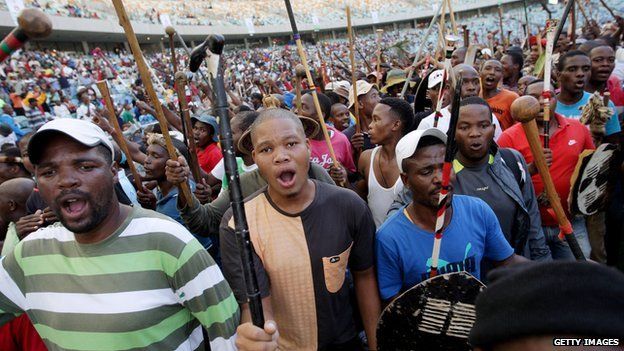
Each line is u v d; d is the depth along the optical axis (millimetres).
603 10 21422
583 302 674
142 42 33844
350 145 3906
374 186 3086
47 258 1525
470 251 1955
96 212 1437
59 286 1486
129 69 24219
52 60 20984
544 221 3016
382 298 1988
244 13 41469
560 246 2996
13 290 1604
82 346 1438
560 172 2963
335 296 1868
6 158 3393
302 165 1800
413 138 1866
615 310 670
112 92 16172
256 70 25672
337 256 1834
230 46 40406
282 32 41219
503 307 727
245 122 3264
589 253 3078
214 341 1547
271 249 1806
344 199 1894
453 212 1968
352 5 44750
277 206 1872
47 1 25422
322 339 1868
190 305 1525
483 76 4449
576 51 3713
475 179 2406
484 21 40469
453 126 1644
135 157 4309
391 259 1964
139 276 1463
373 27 44969
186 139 3178
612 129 3377
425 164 1851
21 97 12898
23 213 2529
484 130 2338
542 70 6004
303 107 3969
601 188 2725
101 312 1433
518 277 747
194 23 35344
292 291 1819
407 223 1978
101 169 1453
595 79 4441
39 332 1553
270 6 44031
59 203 1411
